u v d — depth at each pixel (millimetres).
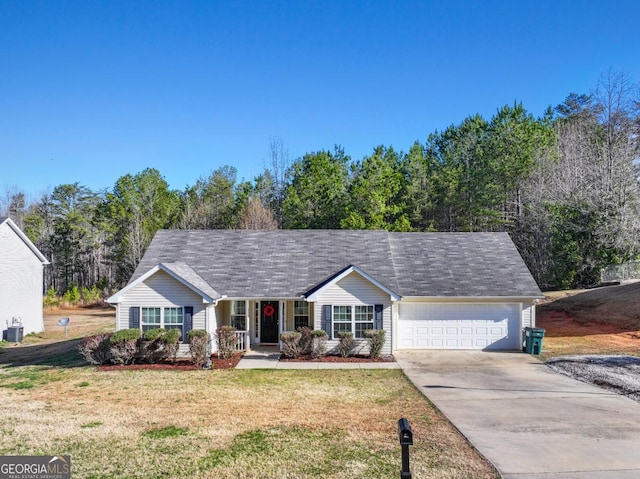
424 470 8992
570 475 8734
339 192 49094
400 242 26188
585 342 23484
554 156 46969
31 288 31531
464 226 48281
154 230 53188
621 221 34688
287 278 22328
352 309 20781
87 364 19125
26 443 10422
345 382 16078
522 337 22141
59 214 68875
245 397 14164
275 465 9289
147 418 12148
